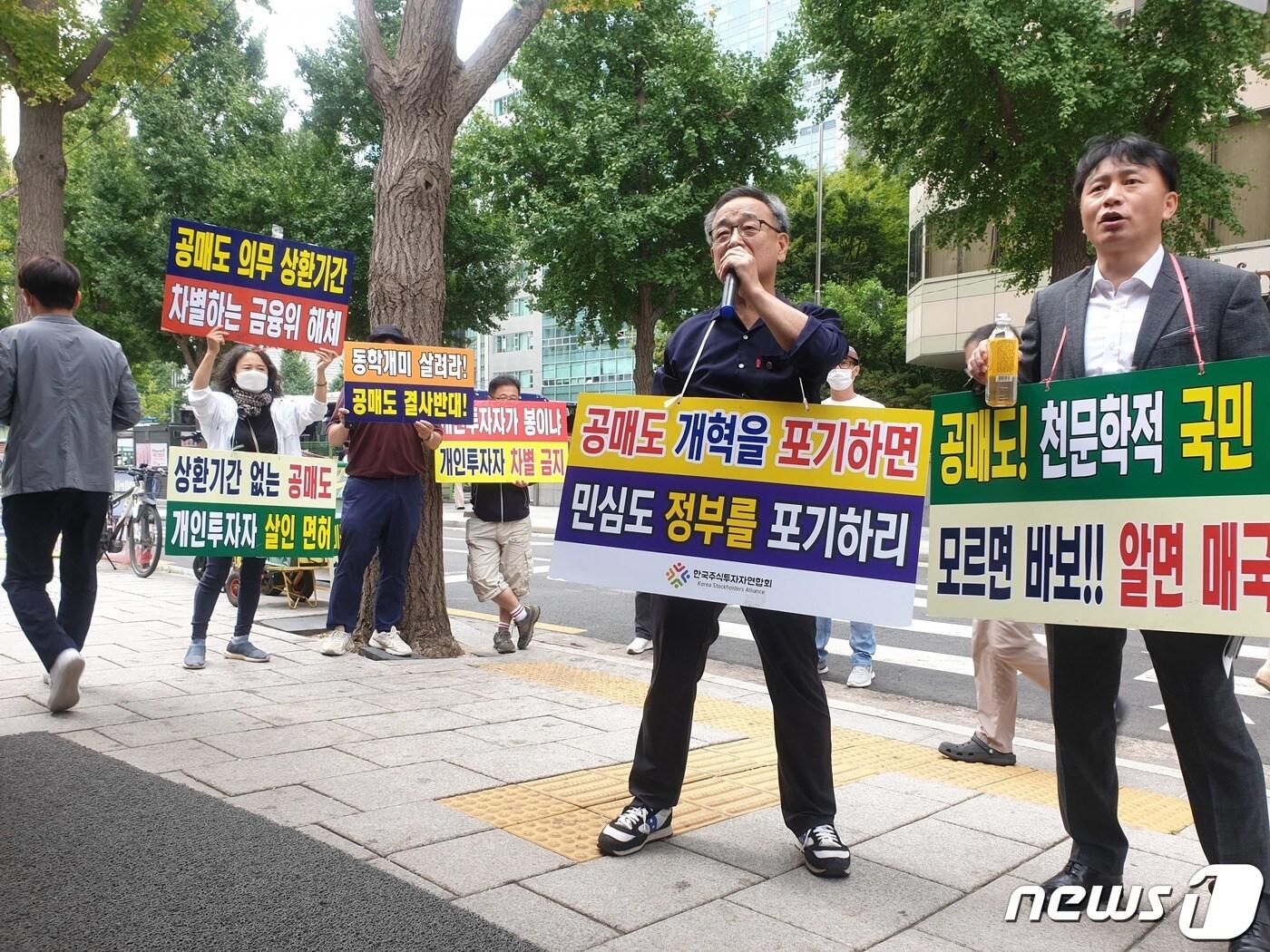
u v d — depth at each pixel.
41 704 4.10
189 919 2.11
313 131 22.12
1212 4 11.29
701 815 3.04
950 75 11.95
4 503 3.98
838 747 4.09
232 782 3.10
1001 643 3.84
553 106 19.67
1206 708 2.17
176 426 19.56
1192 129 12.29
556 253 19.81
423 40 5.76
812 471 2.53
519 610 6.41
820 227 27.94
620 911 2.30
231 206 21.61
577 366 55.31
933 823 3.06
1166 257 2.31
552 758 3.55
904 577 2.43
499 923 2.20
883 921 2.31
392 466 5.40
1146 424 2.16
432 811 2.92
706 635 2.76
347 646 5.80
